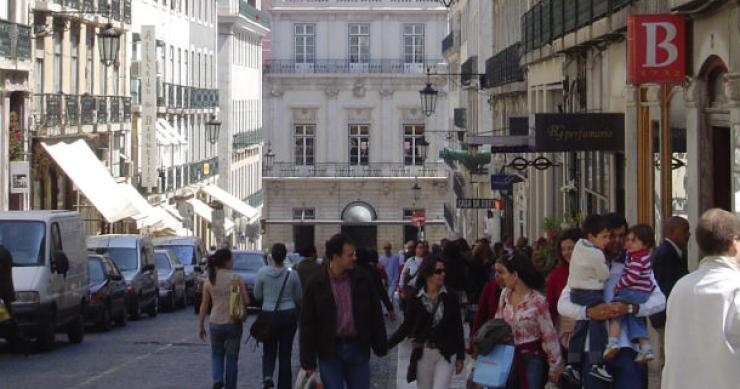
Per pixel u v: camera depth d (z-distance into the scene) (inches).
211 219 2824.8
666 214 801.6
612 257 463.5
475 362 492.4
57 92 1926.7
